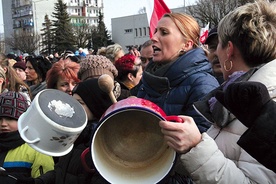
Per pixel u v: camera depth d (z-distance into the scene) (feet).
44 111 5.56
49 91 5.99
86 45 216.13
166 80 8.98
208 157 4.93
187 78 8.93
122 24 242.58
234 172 5.00
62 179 8.05
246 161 5.25
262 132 4.52
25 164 9.67
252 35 5.90
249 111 4.60
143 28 233.55
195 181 5.08
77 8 330.13
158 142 5.40
